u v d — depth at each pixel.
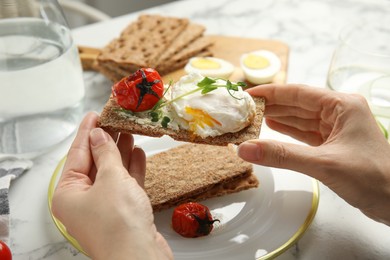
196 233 0.42
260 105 0.46
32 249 0.43
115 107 0.42
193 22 0.73
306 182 0.46
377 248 0.42
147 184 0.46
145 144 0.52
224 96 0.40
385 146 0.40
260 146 0.38
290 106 0.49
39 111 0.49
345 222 0.45
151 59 0.60
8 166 0.49
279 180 0.47
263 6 0.77
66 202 0.37
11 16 0.49
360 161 0.39
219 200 0.46
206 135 0.40
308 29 0.71
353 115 0.42
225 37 0.69
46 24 0.50
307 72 0.64
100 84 0.62
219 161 0.48
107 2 1.04
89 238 0.35
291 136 0.52
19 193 0.48
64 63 0.49
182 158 0.49
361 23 0.72
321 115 0.46
